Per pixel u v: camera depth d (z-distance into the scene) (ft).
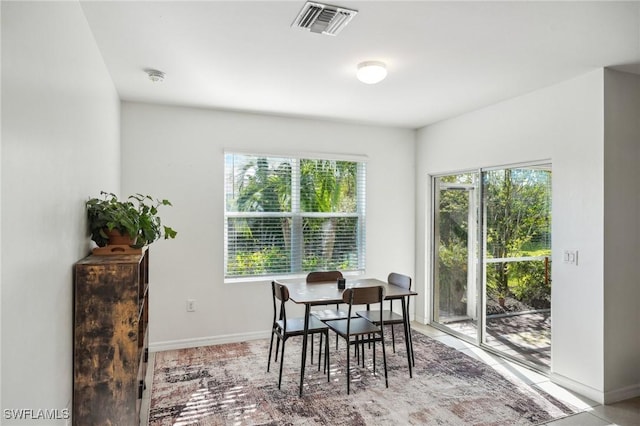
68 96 6.11
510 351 12.64
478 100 12.69
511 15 7.23
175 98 12.54
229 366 11.71
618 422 8.78
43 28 4.94
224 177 14.07
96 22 7.54
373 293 10.27
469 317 14.49
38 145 4.74
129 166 12.88
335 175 15.87
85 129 7.33
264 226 14.71
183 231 13.47
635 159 10.23
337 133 15.75
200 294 13.66
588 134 10.12
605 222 9.75
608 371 9.71
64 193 5.85
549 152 11.18
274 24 7.65
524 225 12.25
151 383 10.50
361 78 9.75
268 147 14.64
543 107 11.40
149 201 13.07
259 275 14.64
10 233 3.91
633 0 6.67
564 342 10.62
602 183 9.76
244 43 8.51
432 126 16.10
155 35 8.12
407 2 6.82
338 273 13.32
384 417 8.84
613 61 9.37
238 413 8.96
